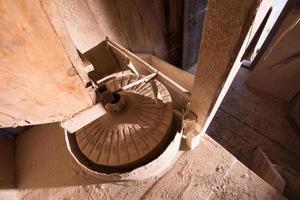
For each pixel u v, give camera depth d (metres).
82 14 2.29
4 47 0.70
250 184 1.98
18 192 2.49
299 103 3.02
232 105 3.55
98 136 1.93
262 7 0.85
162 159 1.86
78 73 0.99
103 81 2.36
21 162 2.79
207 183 2.03
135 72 2.47
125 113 1.93
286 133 3.18
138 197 2.06
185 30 3.05
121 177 1.80
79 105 1.17
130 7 2.49
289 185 2.43
